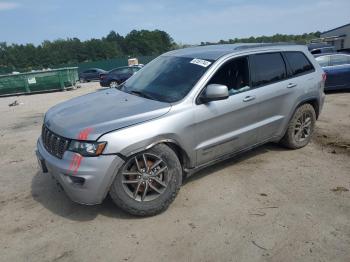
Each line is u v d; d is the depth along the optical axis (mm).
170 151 3801
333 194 4207
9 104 15625
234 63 4527
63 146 3570
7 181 4949
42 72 22969
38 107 13930
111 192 3613
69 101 4711
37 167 5504
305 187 4402
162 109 3818
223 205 3996
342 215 3744
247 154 5539
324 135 6598
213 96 3961
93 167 3410
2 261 3172
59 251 3287
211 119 4156
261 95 4723
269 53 5012
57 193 4461
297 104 5312
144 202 3727
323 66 11492
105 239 3439
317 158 5363
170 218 3768
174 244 3324
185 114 3910
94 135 3430
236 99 4414
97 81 36438
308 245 3262
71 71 24703
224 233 3471
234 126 4477
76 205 4113
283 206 3947
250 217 3742
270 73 4953
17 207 4148
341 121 7723
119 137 3465
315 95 5582
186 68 4453
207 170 4949
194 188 4418
